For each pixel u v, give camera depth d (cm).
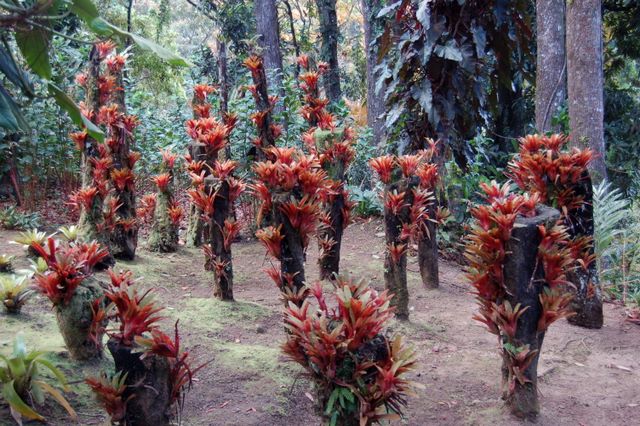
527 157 371
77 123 214
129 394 193
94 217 421
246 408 260
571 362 338
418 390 291
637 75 1420
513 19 551
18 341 233
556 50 828
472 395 288
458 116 579
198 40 2428
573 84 671
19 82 192
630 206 884
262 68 550
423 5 503
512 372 261
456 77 539
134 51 1303
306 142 501
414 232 399
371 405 183
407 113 585
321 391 192
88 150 436
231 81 1202
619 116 1028
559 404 283
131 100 791
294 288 290
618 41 1091
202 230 551
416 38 530
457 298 455
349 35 2652
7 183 684
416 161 375
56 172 719
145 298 197
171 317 356
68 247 289
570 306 397
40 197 674
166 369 198
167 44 1769
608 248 527
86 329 271
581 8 656
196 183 391
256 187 305
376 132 1127
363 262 524
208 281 446
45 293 265
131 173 464
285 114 696
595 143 666
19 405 212
